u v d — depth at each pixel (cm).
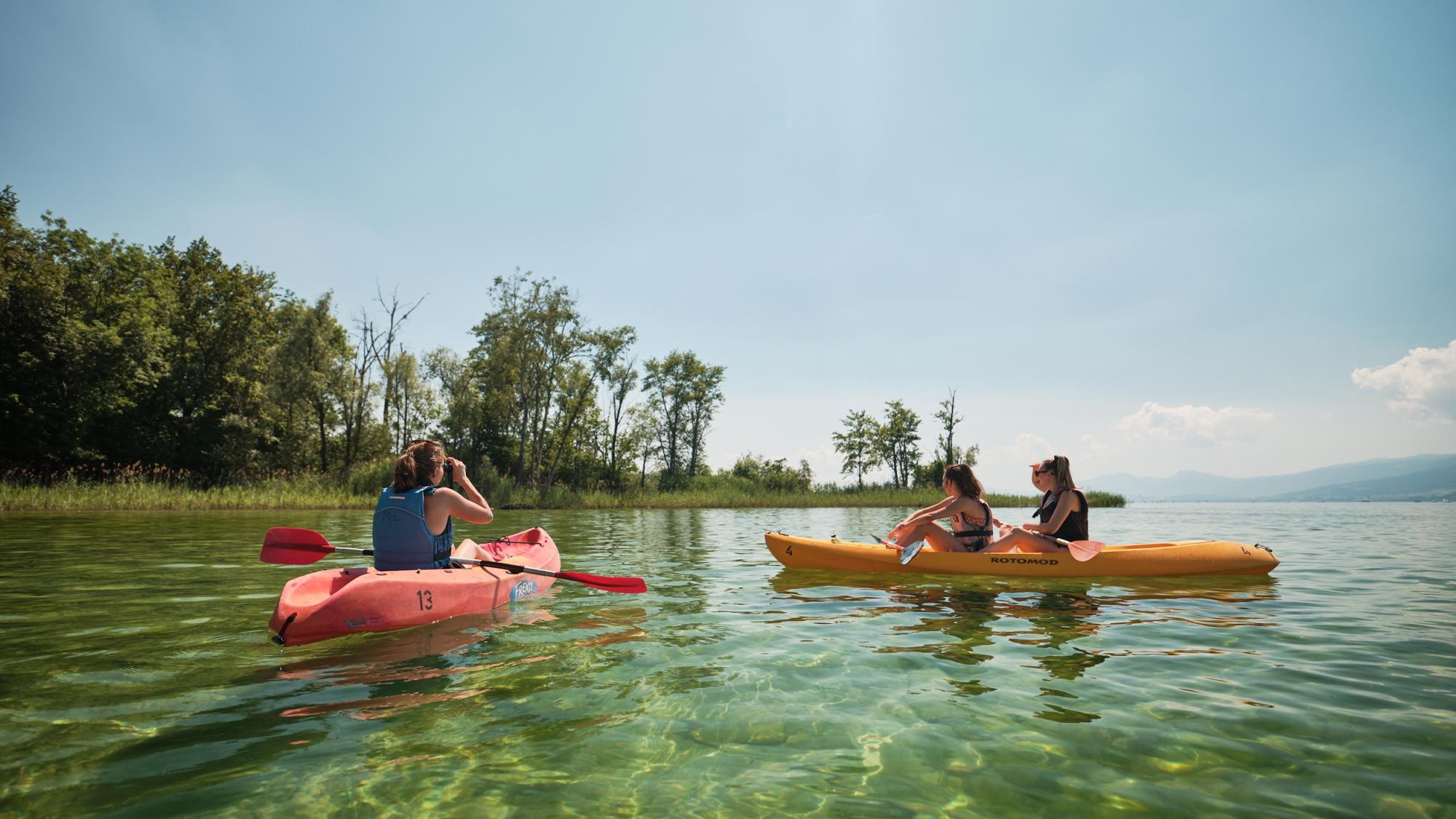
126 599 477
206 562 674
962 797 192
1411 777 206
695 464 4512
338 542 929
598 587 498
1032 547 652
